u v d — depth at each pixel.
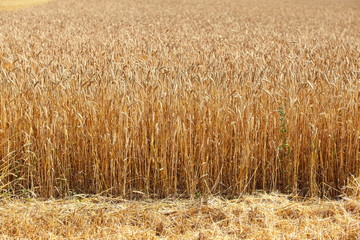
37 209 4.83
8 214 4.68
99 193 5.29
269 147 5.57
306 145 5.55
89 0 41.25
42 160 5.23
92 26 17.59
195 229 4.55
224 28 18.09
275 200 5.18
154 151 5.30
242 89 5.91
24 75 6.09
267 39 12.88
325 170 5.49
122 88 5.48
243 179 5.36
